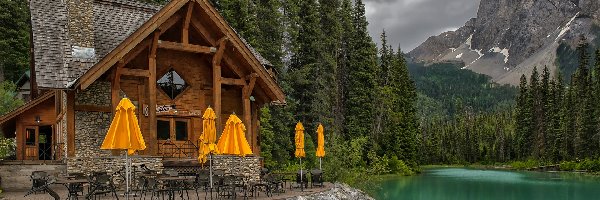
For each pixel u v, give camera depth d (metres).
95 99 24.50
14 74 53.59
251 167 25.83
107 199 18.41
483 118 168.75
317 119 53.31
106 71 23.88
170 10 24.33
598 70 93.56
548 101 106.50
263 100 30.16
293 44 52.06
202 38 26.81
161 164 23.77
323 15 59.88
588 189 48.38
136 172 22.66
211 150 19.58
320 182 25.69
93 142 24.28
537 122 109.69
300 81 50.72
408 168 72.06
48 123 31.61
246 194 19.88
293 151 49.56
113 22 26.59
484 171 88.62
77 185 18.69
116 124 16.58
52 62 23.41
